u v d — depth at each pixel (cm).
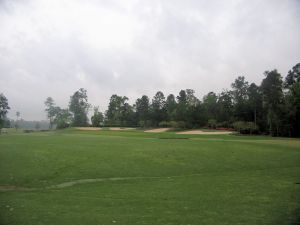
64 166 2295
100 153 2878
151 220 1068
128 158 2644
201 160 2653
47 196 1455
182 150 3128
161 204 1293
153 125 11169
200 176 2092
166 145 3612
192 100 10975
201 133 7269
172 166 2412
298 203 1299
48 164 2334
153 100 11988
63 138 4903
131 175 2117
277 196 1434
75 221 1055
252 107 9119
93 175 2083
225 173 2225
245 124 7831
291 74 8375
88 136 5700
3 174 1994
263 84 7644
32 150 3000
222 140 4706
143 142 4059
